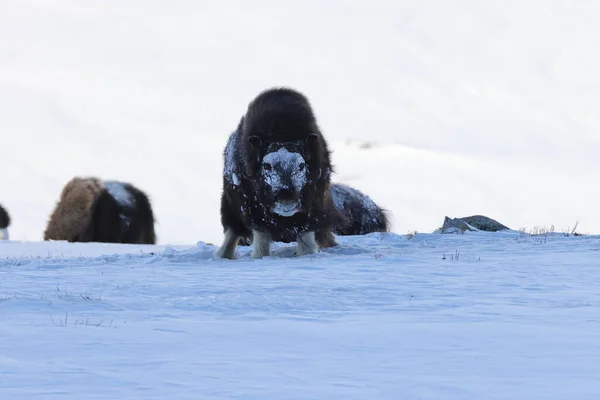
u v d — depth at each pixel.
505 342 28.59
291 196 63.25
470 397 20.25
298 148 64.56
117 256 72.56
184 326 32.47
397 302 41.41
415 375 23.08
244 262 65.38
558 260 62.19
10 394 20.58
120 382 22.03
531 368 24.06
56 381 22.16
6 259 71.56
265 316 36.34
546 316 35.25
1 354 26.44
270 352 27.00
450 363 24.92
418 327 31.92
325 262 63.38
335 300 41.91
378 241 85.00
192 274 56.28
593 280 50.56
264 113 65.00
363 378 22.62
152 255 73.25
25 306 39.34
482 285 48.16
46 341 28.88
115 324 33.31
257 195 65.06
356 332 30.89
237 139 69.06
